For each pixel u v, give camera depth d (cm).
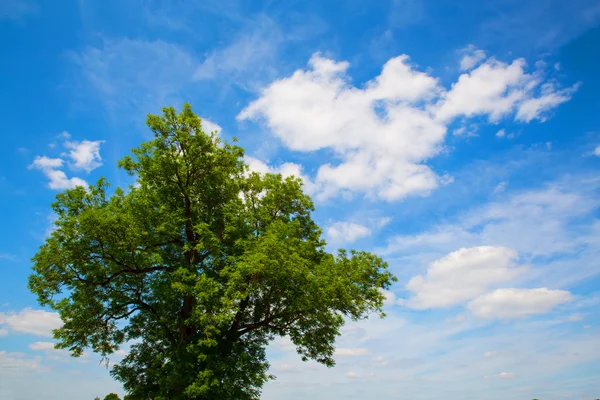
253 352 2525
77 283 2162
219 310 2012
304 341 2400
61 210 2217
